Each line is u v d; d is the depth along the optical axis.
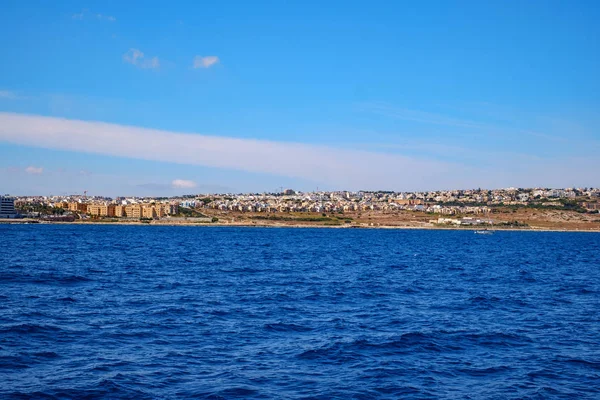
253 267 95.38
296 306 50.88
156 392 25.86
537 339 38.22
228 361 31.17
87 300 51.50
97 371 28.59
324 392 26.44
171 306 48.94
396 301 55.50
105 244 164.50
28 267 83.31
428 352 34.12
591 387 27.94
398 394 26.52
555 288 69.75
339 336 37.84
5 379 27.02
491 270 97.75
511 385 28.08
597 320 45.97
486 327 42.03
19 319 40.66
